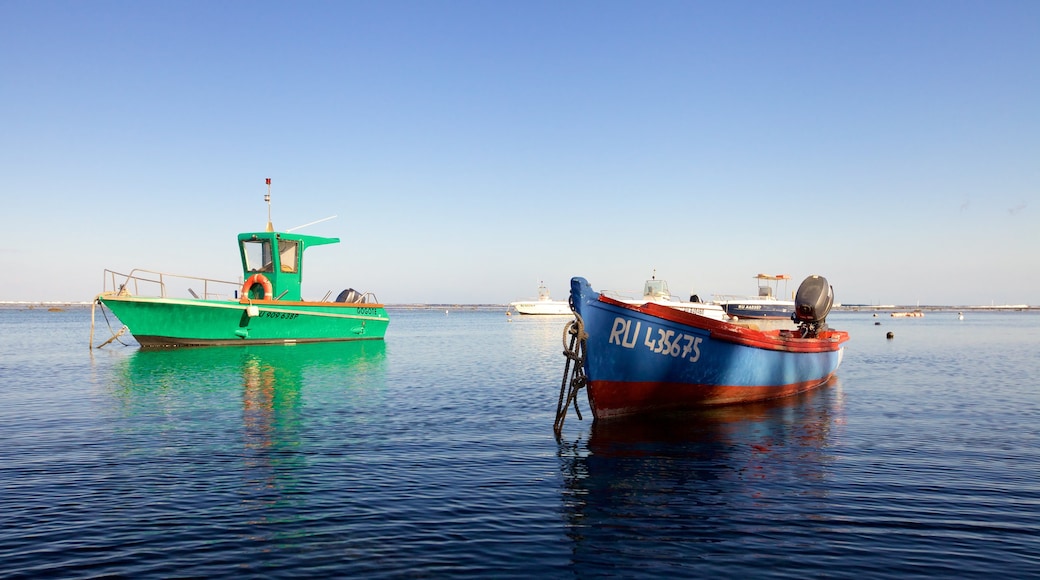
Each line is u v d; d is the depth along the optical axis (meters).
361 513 7.86
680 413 15.41
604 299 13.24
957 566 6.39
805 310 20.56
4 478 9.31
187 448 11.34
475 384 21.05
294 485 9.05
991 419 14.91
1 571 6.13
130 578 6.01
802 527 7.47
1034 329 82.50
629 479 9.49
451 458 10.75
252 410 15.50
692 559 6.54
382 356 31.94
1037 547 6.87
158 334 30.94
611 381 13.83
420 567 6.30
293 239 35.28
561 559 6.53
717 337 14.94
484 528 7.39
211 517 7.66
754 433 13.05
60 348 36.88
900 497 8.63
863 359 33.78
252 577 6.05
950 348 43.22
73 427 13.22
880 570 6.29
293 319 35.00
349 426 13.53
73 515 7.70
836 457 10.96
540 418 14.67
